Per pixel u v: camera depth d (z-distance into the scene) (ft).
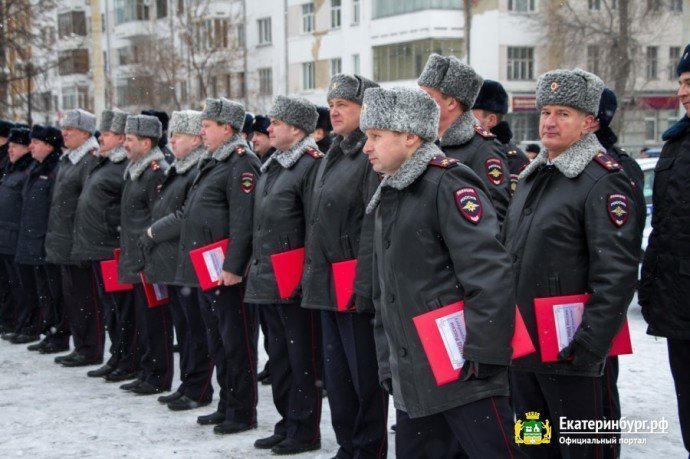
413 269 10.41
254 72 112.78
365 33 99.45
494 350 9.69
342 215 14.29
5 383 22.07
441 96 14.05
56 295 25.94
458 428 10.20
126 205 21.13
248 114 25.76
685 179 13.07
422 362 10.30
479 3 93.56
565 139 11.91
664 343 24.22
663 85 102.53
